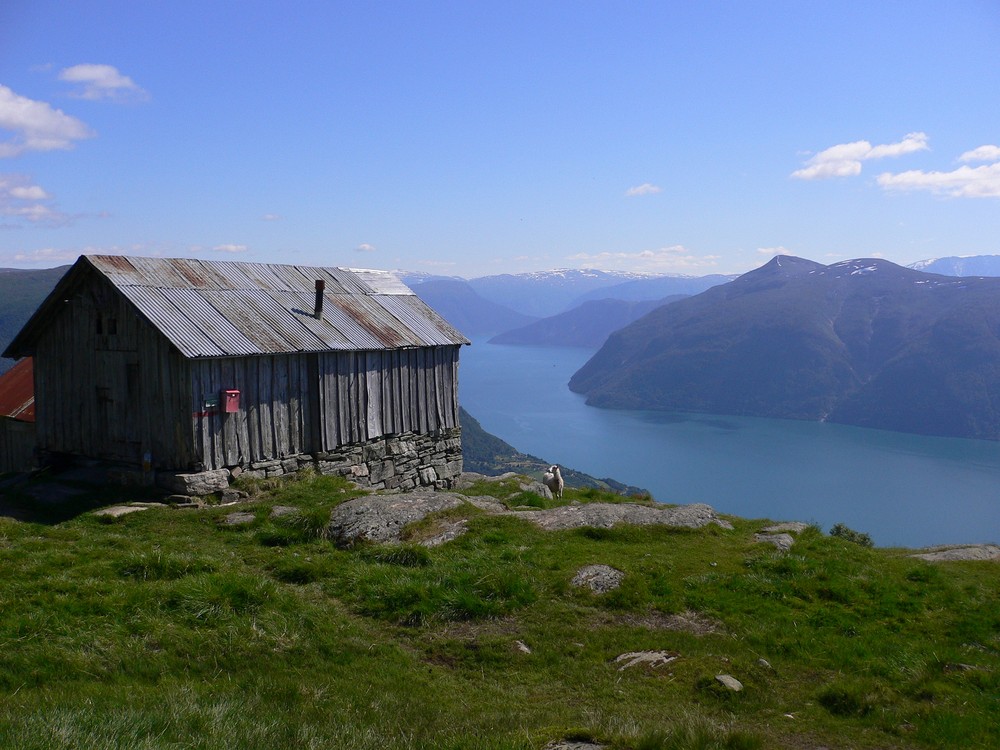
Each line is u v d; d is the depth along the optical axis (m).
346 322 26.94
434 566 14.81
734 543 17.80
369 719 9.30
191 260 25.64
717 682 10.62
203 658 10.73
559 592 13.97
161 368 21.67
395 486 27.75
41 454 24.58
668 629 12.83
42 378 24.61
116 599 11.90
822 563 15.81
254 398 22.83
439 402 29.89
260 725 8.48
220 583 12.62
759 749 8.48
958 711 10.15
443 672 11.25
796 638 12.47
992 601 14.55
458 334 30.81
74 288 23.36
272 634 11.60
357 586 13.82
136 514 19.27
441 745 8.42
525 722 9.30
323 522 17.64
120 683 9.79
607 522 18.27
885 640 12.52
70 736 7.41
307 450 24.61
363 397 26.42
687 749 8.16
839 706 10.23
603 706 10.00
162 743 7.61
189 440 21.23
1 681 9.47
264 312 24.83
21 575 12.87
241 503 21.09
